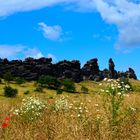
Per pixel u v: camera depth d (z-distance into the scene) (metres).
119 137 12.10
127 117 14.10
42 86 133.62
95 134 12.17
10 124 13.90
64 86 129.25
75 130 12.20
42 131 12.82
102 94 14.70
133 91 21.27
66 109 17.02
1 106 19.00
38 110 16.34
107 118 13.59
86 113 14.78
